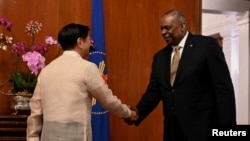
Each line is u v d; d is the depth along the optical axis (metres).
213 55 2.34
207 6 5.56
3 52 3.17
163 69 2.47
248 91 5.79
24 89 2.88
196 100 2.34
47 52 3.27
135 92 3.47
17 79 2.88
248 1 5.74
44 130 1.97
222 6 5.63
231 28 6.36
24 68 3.17
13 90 2.91
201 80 2.35
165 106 2.44
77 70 1.99
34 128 2.07
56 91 1.97
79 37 2.08
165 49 2.56
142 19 3.52
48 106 1.98
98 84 2.03
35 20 3.28
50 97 1.98
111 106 2.14
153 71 2.60
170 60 2.48
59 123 1.92
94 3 3.23
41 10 3.30
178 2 3.60
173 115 2.38
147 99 2.61
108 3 3.45
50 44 3.00
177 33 2.40
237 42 6.33
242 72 5.95
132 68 3.47
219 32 6.75
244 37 5.88
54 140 1.91
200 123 2.32
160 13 3.56
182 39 2.45
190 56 2.37
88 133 1.98
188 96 2.33
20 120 2.80
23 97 2.84
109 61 3.42
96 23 3.20
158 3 3.56
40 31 3.28
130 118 2.47
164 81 2.44
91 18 3.28
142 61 3.50
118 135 3.40
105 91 2.07
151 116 3.49
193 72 2.32
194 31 3.60
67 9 3.36
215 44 2.38
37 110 2.07
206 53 2.34
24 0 3.26
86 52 2.14
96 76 2.03
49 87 2.00
